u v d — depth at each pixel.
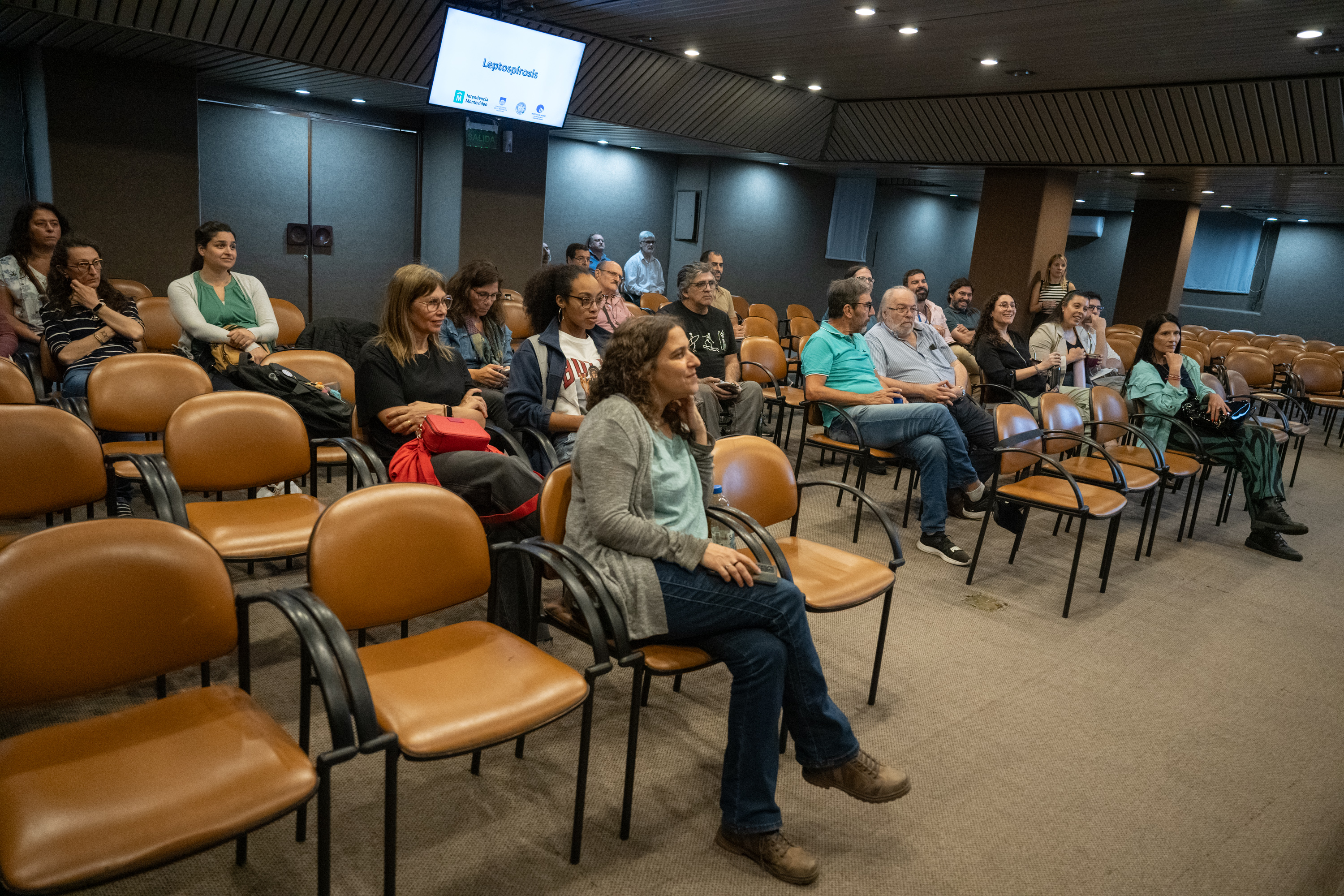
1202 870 2.15
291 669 2.66
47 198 6.86
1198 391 5.34
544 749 2.41
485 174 8.88
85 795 1.37
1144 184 10.86
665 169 12.48
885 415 4.29
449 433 2.67
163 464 2.41
